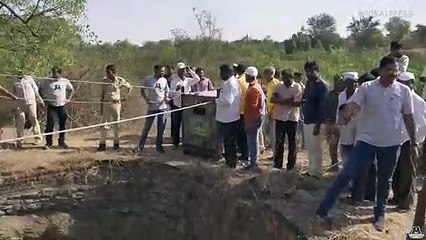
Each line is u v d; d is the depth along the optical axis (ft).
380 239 23.11
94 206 37.99
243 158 36.58
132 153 39.45
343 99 27.27
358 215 25.70
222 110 34.06
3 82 54.85
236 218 31.19
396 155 23.80
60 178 37.40
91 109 58.03
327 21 115.24
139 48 90.63
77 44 64.39
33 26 58.18
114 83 39.99
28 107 40.70
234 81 34.04
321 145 31.76
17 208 36.55
